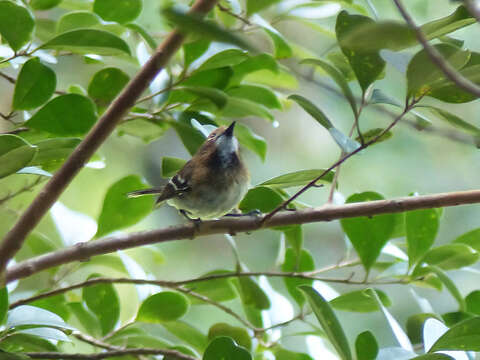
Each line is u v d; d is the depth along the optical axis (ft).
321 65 18.35
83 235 25.82
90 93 23.97
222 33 11.49
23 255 38.65
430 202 18.85
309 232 46.50
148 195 23.99
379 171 44.37
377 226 21.65
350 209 19.33
